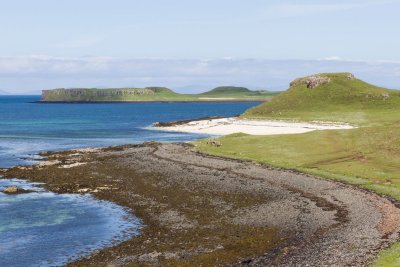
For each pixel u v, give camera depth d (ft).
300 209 163.43
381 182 200.75
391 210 157.99
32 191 203.10
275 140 306.14
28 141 416.87
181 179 220.84
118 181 220.23
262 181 211.61
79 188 207.82
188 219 155.53
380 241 122.31
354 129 317.22
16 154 323.78
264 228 142.10
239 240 130.72
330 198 177.58
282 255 115.55
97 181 220.84
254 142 308.40
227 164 253.65
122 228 147.33
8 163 281.54
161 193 194.80
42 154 316.19
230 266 110.01
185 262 114.11
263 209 165.68
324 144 286.25
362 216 151.02
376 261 105.91
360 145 276.21
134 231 143.95
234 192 193.47
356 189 190.90
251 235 135.23
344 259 108.99
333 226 140.67
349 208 162.20
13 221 156.56
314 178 213.46
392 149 262.26
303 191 190.60
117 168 252.62
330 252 115.03
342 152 266.77
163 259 116.78
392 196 178.50
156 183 213.66
